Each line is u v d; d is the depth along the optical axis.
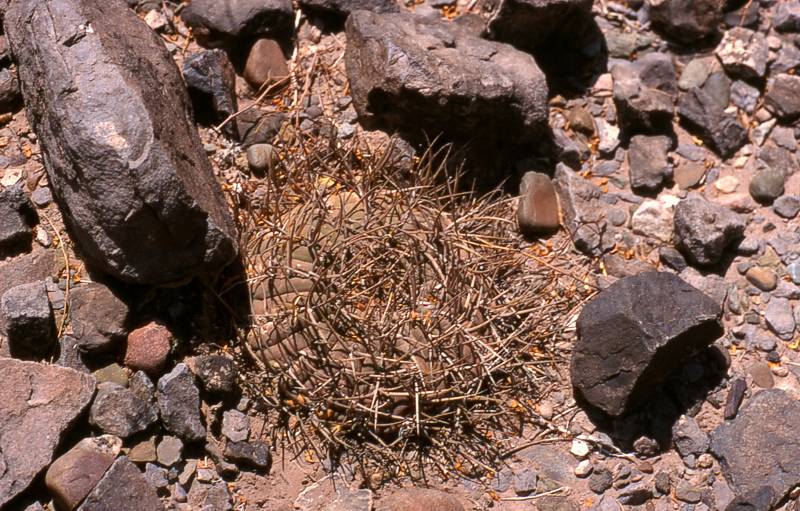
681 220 1.18
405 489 1.07
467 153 1.21
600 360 1.09
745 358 1.14
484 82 1.17
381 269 1.13
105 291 1.09
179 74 1.16
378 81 1.18
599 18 1.30
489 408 1.11
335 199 1.16
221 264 1.09
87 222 1.06
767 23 1.31
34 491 1.04
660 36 1.30
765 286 1.17
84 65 1.06
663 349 1.08
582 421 1.11
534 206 1.19
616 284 1.10
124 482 1.03
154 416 1.06
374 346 1.10
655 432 1.11
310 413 1.09
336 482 1.07
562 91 1.26
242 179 1.17
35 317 1.06
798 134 1.25
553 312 1.15
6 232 1.11
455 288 1.13
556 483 1.09
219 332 1.11
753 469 1.09
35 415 1.04
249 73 1.22
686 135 1.25
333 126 1.18
